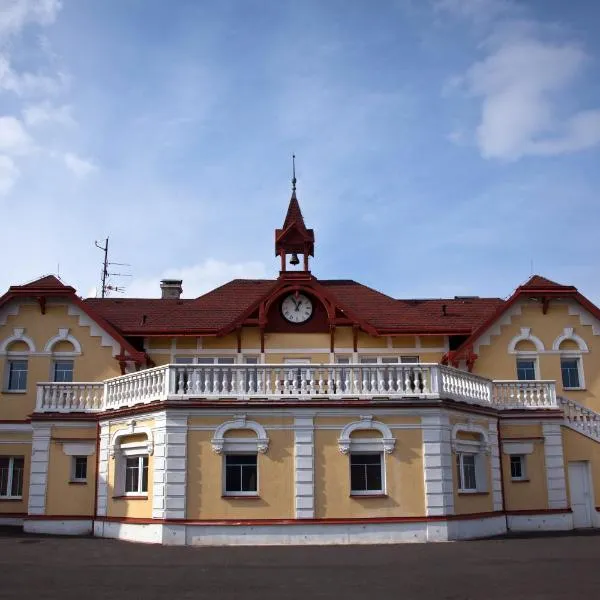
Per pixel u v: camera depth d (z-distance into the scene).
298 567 16.16
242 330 28.48
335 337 28.52
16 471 27.30
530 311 29.31
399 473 21.52
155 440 21.84
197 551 19.23
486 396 24.92
